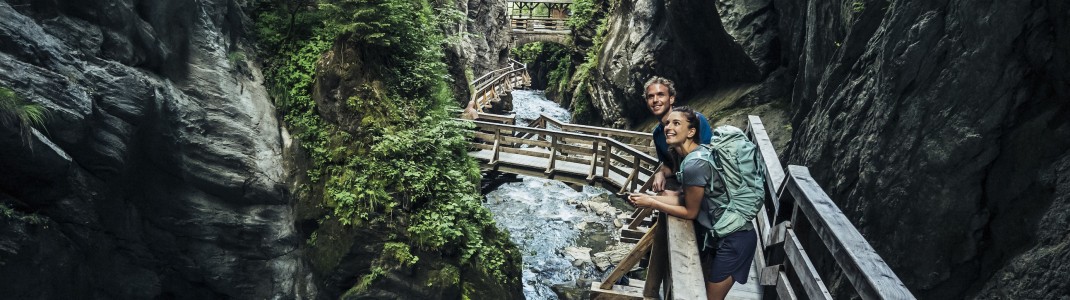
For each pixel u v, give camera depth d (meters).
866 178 7.73
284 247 10.12
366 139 10.32
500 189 18.86
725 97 18.83
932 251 6.81
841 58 9.68
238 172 9.67
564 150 13.95
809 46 12.55
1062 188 5.52
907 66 7.07
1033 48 5.79
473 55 29.69
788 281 3.31
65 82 6.89
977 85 6.28
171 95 8.84
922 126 6.89
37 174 6.81
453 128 11.66
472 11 31.95
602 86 26.70
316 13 11.38
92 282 8.39
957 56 6.49
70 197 7.44
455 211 10.32
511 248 11.46
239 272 9.85
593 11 32.28
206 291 9.94
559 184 19.59
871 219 7.66
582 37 32.78
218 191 9.52
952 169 6.52
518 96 39.47
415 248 9.92
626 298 5.33
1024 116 5.98
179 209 9.16
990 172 6.26
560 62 39.75
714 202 3.08
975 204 6.40
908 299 2.01
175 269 9.52
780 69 17.25
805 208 3.10
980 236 6.39
